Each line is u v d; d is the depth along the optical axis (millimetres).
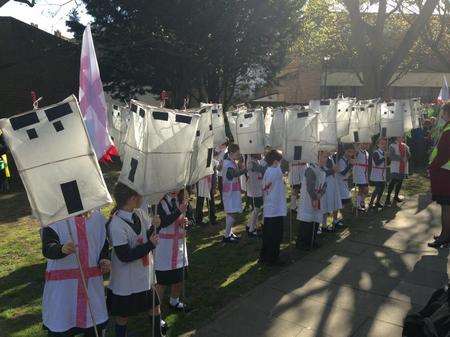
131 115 4086
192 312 5254
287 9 21062
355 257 6910
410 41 16141
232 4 19312
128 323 5066
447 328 3154
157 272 4938
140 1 18484
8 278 6641
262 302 5414
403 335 3502
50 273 3605
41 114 3227
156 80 20969
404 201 10688
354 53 30875
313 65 36312
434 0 15531
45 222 3244
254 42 21297
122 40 19297
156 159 3982
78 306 3590
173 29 19328
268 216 6562
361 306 5258
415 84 50688
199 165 5078
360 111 9633
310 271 6375
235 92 26859
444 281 5922
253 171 8039
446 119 6871
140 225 4039
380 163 9844
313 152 6836
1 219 10398
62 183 3281
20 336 4910
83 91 5070
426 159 16703
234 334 4695
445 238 7172
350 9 16141
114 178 15172
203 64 20156
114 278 4016
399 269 6375
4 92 19734
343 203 9188
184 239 5070
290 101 50062
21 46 19672
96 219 3729
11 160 15898
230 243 7879
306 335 4633
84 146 3326
